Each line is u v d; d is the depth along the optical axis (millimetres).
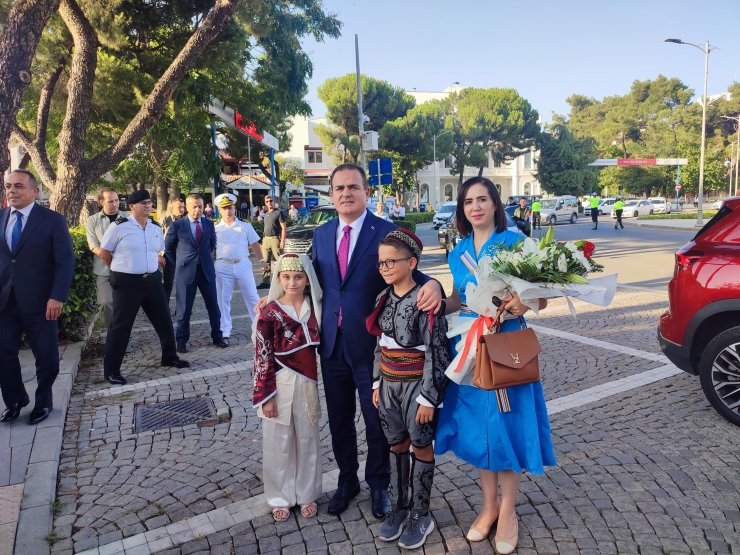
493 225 2795
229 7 9211
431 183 58594
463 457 2678
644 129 70938
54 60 11242
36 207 4172
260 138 18609
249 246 7156
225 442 4031
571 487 3244
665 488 3203
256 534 2912
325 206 15695
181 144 16547
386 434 2830
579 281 2371
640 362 5547
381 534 2814
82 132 9133
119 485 3443
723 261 4008
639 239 20469
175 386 5242
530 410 2580
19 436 3951
